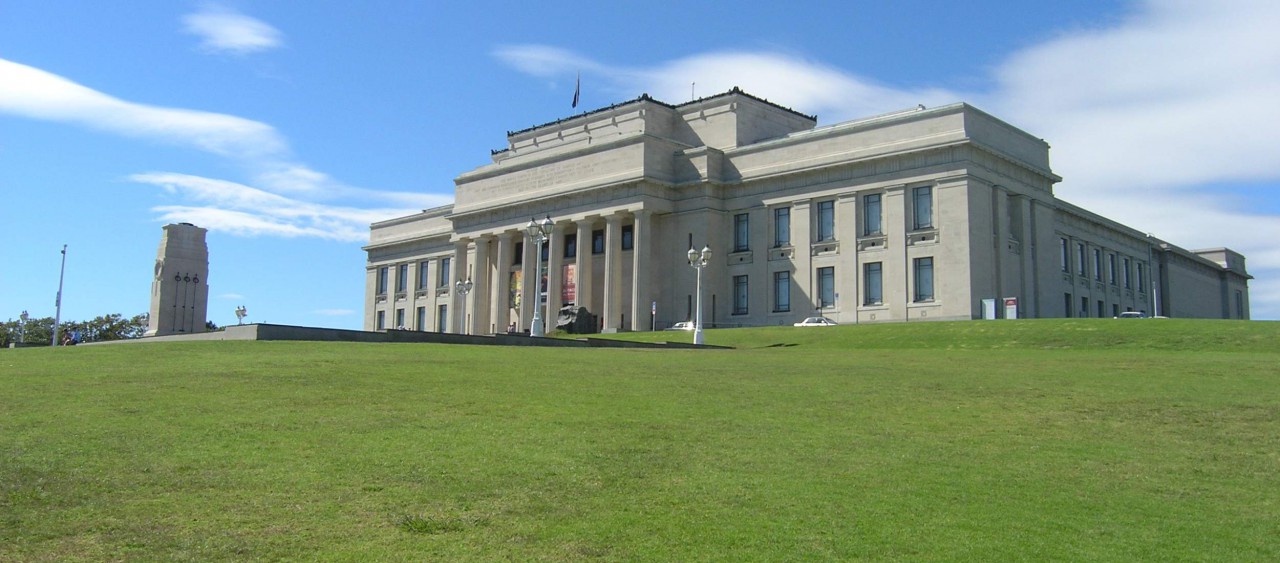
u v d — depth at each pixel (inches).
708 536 626.2
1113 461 823.7
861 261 3538.4
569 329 3676.2
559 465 770.8
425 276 5329.7
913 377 1296.8
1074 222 4328.3
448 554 588.7
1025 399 1107.3
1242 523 669.3
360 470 740.7
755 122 4092.0
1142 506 703.1
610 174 4008.4
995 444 880.9
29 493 661.9
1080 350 1895.9
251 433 842.8
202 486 692.1
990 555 603.2
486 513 658.8
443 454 792.3
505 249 4429.1
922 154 3417.8
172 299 3472.0
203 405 960.3
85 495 664.4
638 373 1318.9
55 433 821.2
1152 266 5196.9
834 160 3619.6
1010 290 3469.5
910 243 3417.8
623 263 4033.0
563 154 4215.1
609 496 700.7
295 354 1443.2
